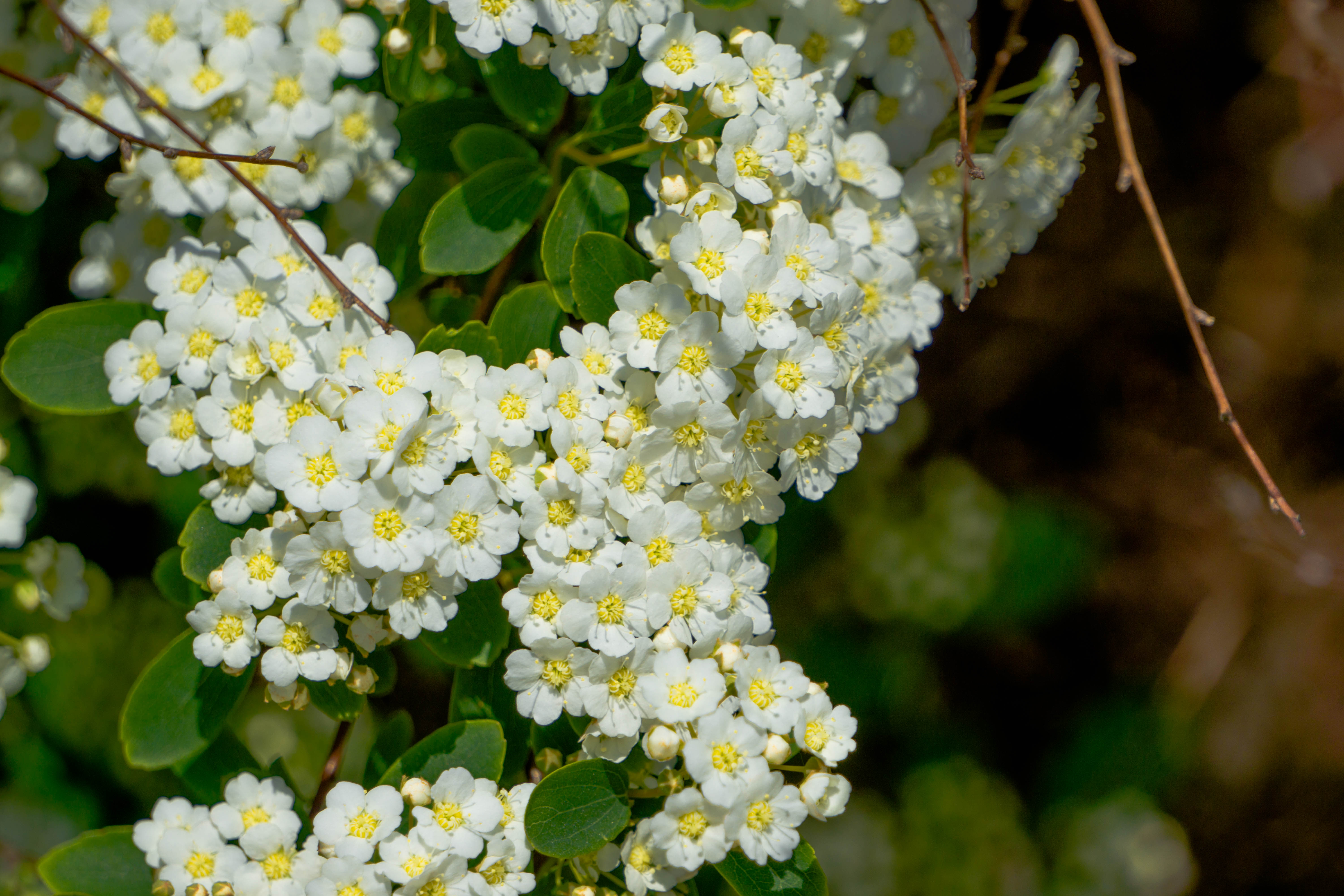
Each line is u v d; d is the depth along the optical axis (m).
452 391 0.53
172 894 0.54
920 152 0.56
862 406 0.55
